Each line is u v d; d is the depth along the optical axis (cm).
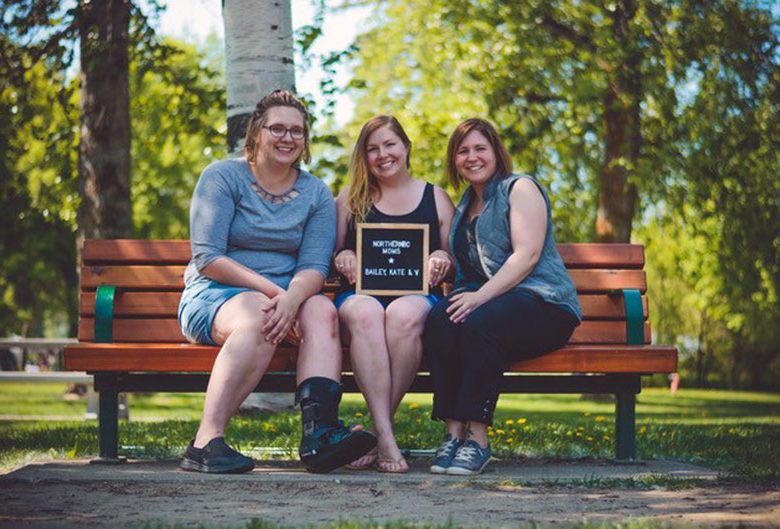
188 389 498
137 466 486
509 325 461
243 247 496
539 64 1684
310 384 454
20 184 1254
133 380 498
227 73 748
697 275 2434
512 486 432
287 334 475
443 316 465
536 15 1688
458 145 504
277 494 409
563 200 1902
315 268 485
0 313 3192
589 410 1375
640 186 1700
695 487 434
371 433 443
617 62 1603
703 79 1706
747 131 1706
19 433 679
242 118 738
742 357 3144
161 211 2853
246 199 495
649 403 1872
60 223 2558
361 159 511
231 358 455
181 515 361
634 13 1658
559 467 503
